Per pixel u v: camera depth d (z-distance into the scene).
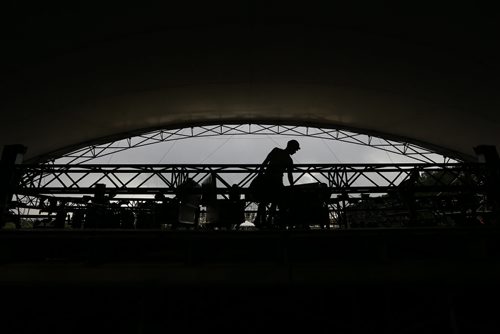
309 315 2.91
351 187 4.80
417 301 2.97
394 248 3.82
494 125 14.57
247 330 2.90
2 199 4.93
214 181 5.14
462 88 12.53
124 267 2.89
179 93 15.36
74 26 9.64
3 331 2.77
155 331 2.84
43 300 2.87
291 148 4.44
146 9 9.39
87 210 6.30
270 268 2.88
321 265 2.95
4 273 2.85
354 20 9.90
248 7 9.59
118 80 13.27
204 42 11.30
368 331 2.87
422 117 16.05
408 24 9.71
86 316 2.86
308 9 9.62
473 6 8.48
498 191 4.82
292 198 4.21
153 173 5.26
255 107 17.72
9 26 9.09
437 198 6.39
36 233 2.99
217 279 2.83
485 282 2.86
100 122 17.28
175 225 5.61
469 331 2.84
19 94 12.42
